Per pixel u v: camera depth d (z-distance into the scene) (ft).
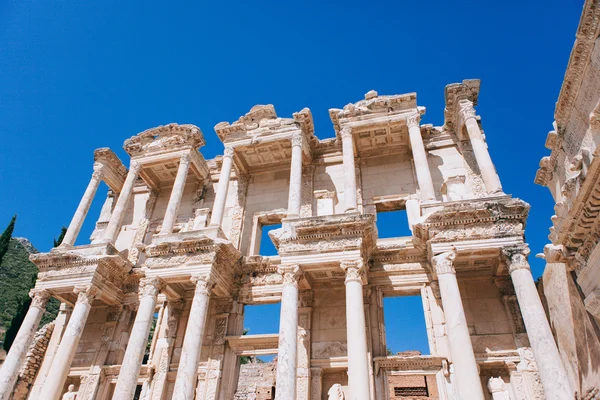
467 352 46.32
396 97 76.13
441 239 55.16
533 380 53.31
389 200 75.61
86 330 77.25
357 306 53.67
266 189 86.07
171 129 90.02
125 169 97.45
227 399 62.13
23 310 106.01
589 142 39.86
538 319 46.21
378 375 57.31
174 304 73.41
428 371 56.13
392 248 65.05
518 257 51.31
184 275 64.23
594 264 36.19
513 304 59.36
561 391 41.52
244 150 84.07
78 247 75.92
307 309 65.77
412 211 72.84
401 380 78.69
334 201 77.41
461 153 76.79
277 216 81.20
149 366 66.80
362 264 57.16
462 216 55.77
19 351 65.77
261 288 69.77
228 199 88.07
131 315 76.64
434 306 60.64
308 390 58.90
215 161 94.99
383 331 60.95
